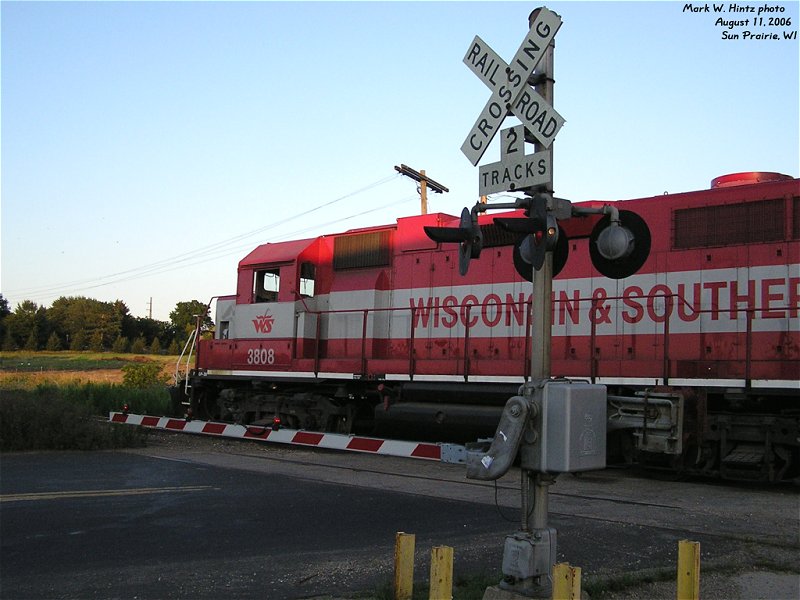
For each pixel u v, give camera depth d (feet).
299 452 48.39
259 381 53.21
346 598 17.85
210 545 22.75
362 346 48.16
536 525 16.40
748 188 36.65
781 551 22.86
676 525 26.40
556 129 16.12
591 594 18.10
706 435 36.40
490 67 18.03
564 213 17.10
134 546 22.39
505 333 43.21
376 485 34.83
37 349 299.38
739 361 35.63
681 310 37.68
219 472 37.76
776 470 35.37
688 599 14.42
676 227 38.50
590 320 40.22
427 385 45.01
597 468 16.19
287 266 52.65
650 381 37.24
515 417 15.99
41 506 27.73
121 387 92.27
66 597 17.67
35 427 45.09
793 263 34.91
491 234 44.65
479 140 18.19
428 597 17.57
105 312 319.47
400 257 48.88
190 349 60.85
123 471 37.32
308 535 24.32
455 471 40.29
